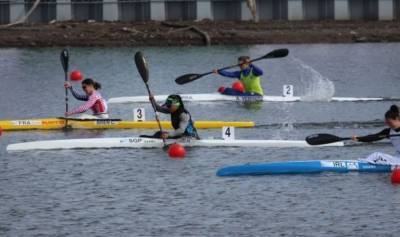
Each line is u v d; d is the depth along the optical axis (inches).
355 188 2502.5
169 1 7785.4
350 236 2128.4
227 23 7603.4
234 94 4227.4
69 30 7293.3
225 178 2632.9
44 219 2269.9
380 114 3838.6
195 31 7229.3
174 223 2230.6
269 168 2647.6
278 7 7844.5
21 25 7549.2
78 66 5876.0
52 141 3065.9
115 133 3400.6
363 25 7554.1
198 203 2389.3
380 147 3051.2
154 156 2930.6
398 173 2536.9
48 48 6968.5
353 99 4264.3
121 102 4306.1
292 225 2204.7
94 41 7106.3
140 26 7406.5
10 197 2468.0
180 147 2918.3
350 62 5969.5
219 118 3764.8
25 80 5191.9
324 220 2240.4
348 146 3085.6
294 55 6412.4
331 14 7824.8
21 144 3056.1
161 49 6855.3
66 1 7770.7
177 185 2566.4
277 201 2397.9
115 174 2701.8
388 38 7199.8
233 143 3070.9
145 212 2320.4
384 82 5027.1
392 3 7815.0
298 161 2699.3
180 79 3720.5
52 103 4266.7
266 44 7116.1
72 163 2847.0
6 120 3590.1
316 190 2491.4
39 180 2645.2
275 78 5329.7
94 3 7790.4
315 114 3855.8
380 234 2139.5
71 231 2178.9
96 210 2340.1
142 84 5039.4
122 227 2204.7
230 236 2133.4
